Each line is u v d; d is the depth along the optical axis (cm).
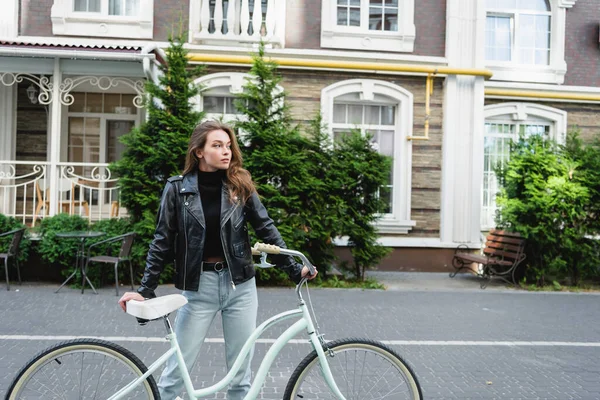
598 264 1115
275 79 1054
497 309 872
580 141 1156
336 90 1259
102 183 1084
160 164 1000
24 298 848
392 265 1262
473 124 1277
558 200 1075
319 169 1062
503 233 1163
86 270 914
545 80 1393
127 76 1079
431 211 1284
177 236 340
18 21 1211
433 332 707
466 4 1288
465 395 480
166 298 315
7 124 1274
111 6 1244
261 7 1284
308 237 1042
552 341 676
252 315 351
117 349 314
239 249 343
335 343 330
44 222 996
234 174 347
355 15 1295
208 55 1207
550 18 1408
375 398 333
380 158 1071
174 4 1241
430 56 1288
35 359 307
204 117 1058
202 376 509
